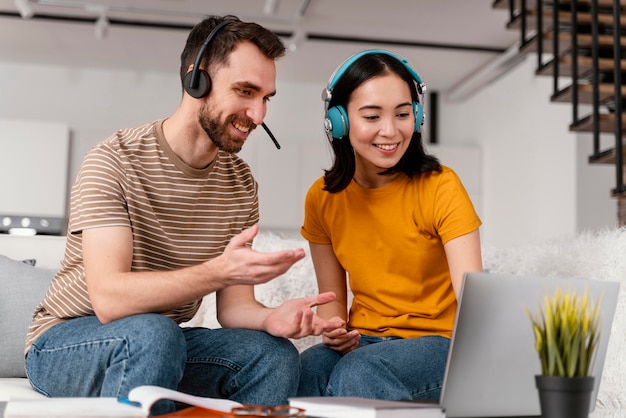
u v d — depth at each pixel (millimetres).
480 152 7289
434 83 7508
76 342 1537
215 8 5660
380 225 1855
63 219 6398
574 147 5723
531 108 6352
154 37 6297
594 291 1365
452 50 6512
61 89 7117
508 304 1292
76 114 7113
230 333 1678
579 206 5703
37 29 6180
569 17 5051
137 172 1668
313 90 7496
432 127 7719
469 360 1272
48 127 6453
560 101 4910
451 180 1799
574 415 1146
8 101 7039
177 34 6211
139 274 1483
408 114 1771
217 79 1614
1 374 2047
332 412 1197
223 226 1793
